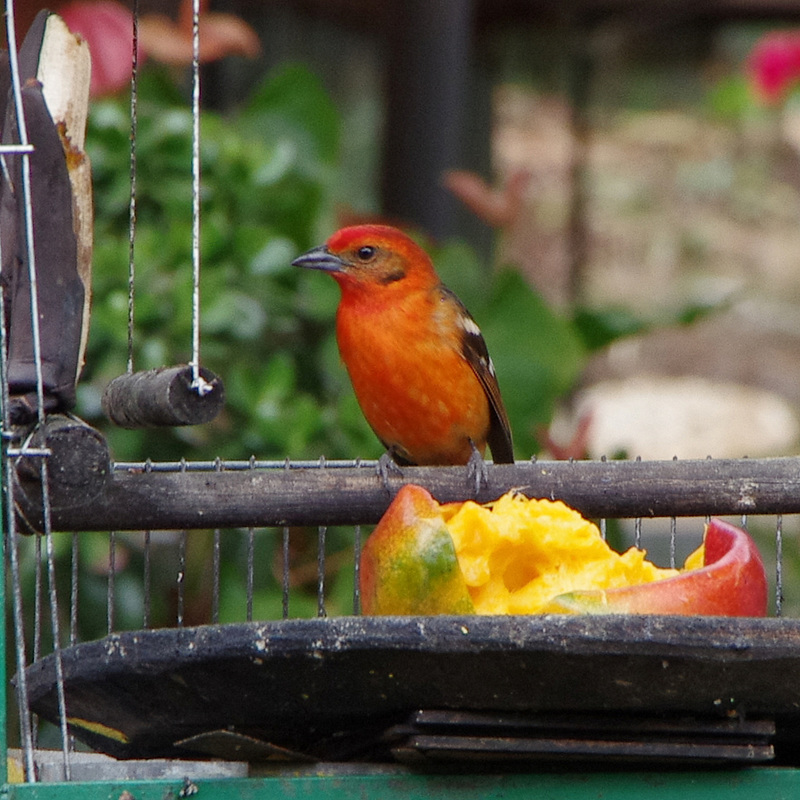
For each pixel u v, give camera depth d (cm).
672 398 2811
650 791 554
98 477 581
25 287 586
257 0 1827
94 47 1213
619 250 3400
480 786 550
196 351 606
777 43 2205
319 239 1371
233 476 700
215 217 1209
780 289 3309
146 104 1272
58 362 587
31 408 581
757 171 3588
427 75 1619
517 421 1293
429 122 1620
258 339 1194
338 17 1898
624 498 732
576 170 2228
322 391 1261
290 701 539
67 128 616
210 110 1841
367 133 2155
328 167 1441
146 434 1121
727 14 1858
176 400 593
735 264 3422
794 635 497
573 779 552
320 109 1441
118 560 1103
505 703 519
